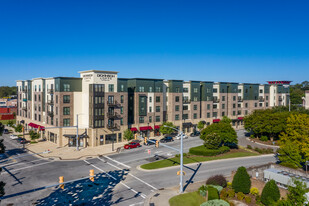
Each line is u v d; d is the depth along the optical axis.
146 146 58.62
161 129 66.69
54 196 30.59
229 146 58.22
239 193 30.31
